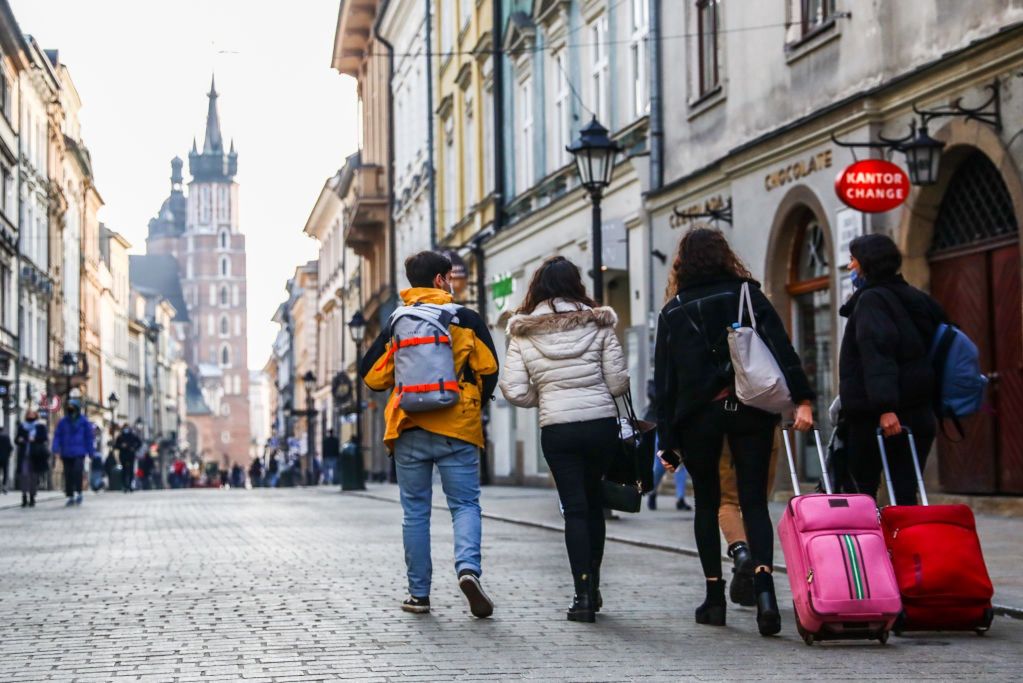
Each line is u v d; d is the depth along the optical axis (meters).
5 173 64.56
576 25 37.78
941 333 10.30
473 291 49.91
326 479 72.44
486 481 47.41
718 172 27.89
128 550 18.73
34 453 36.00
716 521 10.52
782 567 14.61
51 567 16.30
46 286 77.38
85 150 94.94
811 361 25.31
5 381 55.66
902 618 9.67
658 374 10.33
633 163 32.62
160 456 150.62
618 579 14.05
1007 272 19.72
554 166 40.03
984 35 19.14
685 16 29.67
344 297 102.06
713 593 10.57
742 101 26.84
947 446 21.17
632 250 33.09
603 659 9.06
